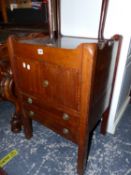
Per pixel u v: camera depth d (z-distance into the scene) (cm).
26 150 134
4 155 129
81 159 107
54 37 126
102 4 106
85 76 80
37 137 147
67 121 103
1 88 132
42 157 128
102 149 134
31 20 144
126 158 127
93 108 98
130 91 187
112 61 108
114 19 111
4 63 127
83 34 127
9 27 154
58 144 139
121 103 162
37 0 135
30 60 99
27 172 117
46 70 94
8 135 149
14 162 124
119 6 106
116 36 107
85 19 121
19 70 110
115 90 133
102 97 110
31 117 128
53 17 122
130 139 145
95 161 124
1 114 176
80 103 90
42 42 109
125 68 127
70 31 130
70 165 122
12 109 184
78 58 78
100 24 112
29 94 115
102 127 145
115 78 125
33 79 105
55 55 86
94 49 73
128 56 126
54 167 120
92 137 146
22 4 143
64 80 90
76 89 87
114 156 129
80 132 99
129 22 107
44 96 106
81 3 117
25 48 97
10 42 103
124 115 175
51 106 106
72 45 102
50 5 116
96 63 80
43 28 140
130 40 116
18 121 149
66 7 123
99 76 91
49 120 114
